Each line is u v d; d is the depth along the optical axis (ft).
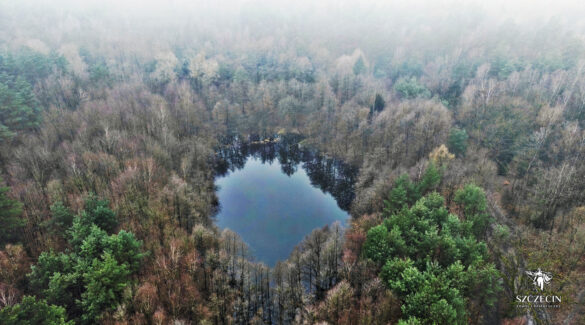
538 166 319.68
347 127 447.83
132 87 467.93
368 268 210.18
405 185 265.95
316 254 250.57
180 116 439.22
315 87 544.21
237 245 262.67
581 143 312.91
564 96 392.88
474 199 238.89
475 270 181.98
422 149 357.82
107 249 181.06
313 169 444.96
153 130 363.76
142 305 177.17
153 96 450.30
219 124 502.38
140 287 185.68
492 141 369.50
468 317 174.70
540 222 272.72
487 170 319.47
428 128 361.92
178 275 210.59
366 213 282.77
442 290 165.89
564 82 417.49
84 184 261.03
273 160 476.13
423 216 228.02
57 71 437.17
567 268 220.84
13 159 273.75
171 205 264.93
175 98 482.69
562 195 274.57
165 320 179.42
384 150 369.09
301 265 247.09
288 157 480.23
